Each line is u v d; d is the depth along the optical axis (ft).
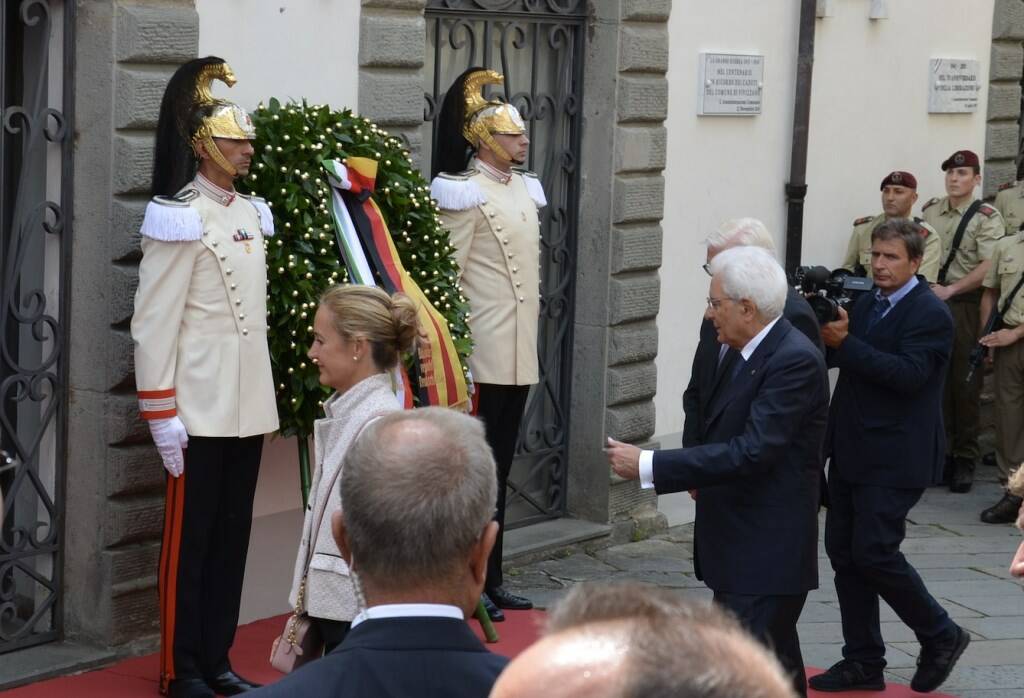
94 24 18.40
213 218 17.33
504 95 25.20
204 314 17.25
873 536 18.94
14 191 18.47
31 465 18.85
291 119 19.01
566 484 27.20
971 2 35.70
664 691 4.36
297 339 18.44
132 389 18.79
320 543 13.35
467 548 7.82
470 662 7.52
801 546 15.25
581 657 4.53
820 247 31.94
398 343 13.66
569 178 26.61
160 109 17.53
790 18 30.19
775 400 14.93
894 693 19.65
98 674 18.61
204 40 19.40
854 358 18.79
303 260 18.47
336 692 7.32
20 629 18.93
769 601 15.16
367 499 7.77
